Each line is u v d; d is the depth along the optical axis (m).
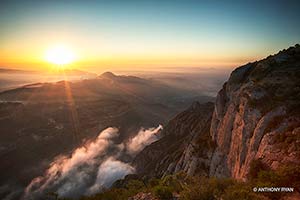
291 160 16.59
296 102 24.78
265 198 12.17
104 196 21.42
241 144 28.45
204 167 41.97
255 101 29.72
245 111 30.05
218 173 35.06
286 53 40.00
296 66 35.28
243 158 27.38
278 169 15.28
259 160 19.36
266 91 30.09
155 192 15.34
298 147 17.50
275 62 38.12
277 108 25.12
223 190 13.86
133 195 18.22
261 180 14.28
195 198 13.12
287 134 20.08
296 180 13.23
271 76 34.00
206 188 13.43
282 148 18.83
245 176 19.86
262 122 25.02
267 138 21.89
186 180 16.55
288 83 29.83
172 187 16.03
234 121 34.09
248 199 11.95
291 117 22.53
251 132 27.55
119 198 19.77
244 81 40.94
